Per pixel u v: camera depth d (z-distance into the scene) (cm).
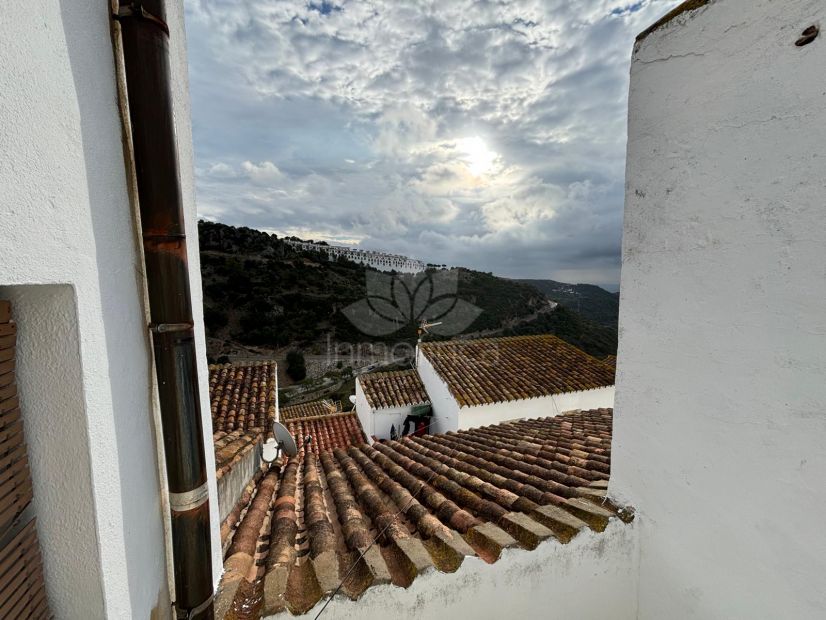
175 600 163
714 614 197
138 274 143
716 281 188
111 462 122
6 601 101
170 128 143
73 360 108
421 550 201
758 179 167
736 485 183
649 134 217
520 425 656
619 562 232
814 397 154
